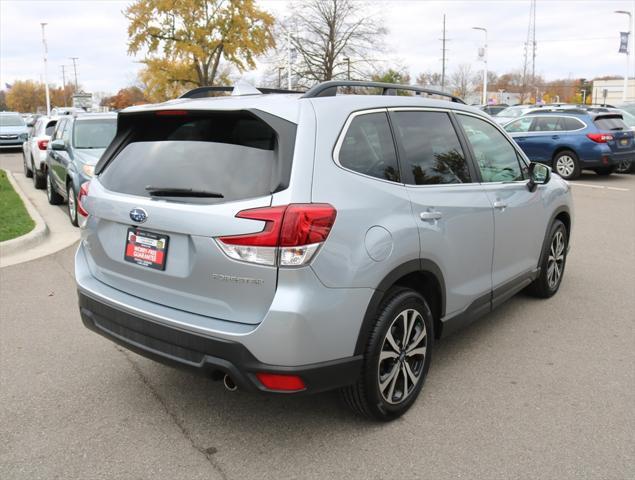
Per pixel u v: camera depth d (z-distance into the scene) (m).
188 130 3.26
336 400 3.70
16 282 6.19
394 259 3.17
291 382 2.83
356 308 3.00
